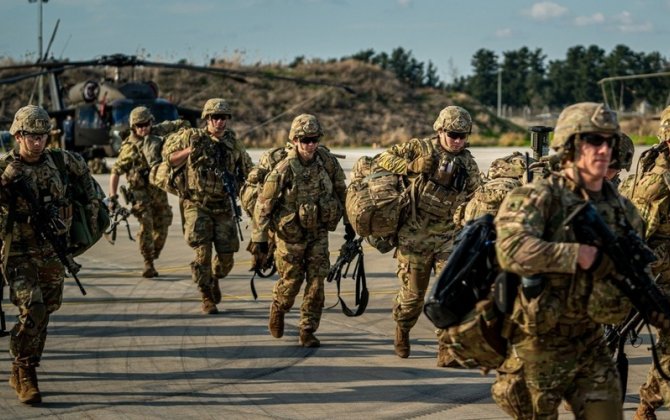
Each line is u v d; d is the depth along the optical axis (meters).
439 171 7.97
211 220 10.26
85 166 7.35
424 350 8.75
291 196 8.48
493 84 122.94
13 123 6.93
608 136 4.57
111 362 8.34
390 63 110.88
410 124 68.50
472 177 8.02
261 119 66.25
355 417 6.78
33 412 6.94
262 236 8.63
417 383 7.64
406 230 8.11
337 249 15.20
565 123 4.62
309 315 8.79
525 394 4.88
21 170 6.93
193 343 9.03
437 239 8.05
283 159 8.53
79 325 9.81
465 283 4.87
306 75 73.19
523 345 4.77
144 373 7.98
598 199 4.70
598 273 4.57
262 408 7.02
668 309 4.57
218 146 10.13
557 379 4.74
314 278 8.71
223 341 9.11
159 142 12.21
